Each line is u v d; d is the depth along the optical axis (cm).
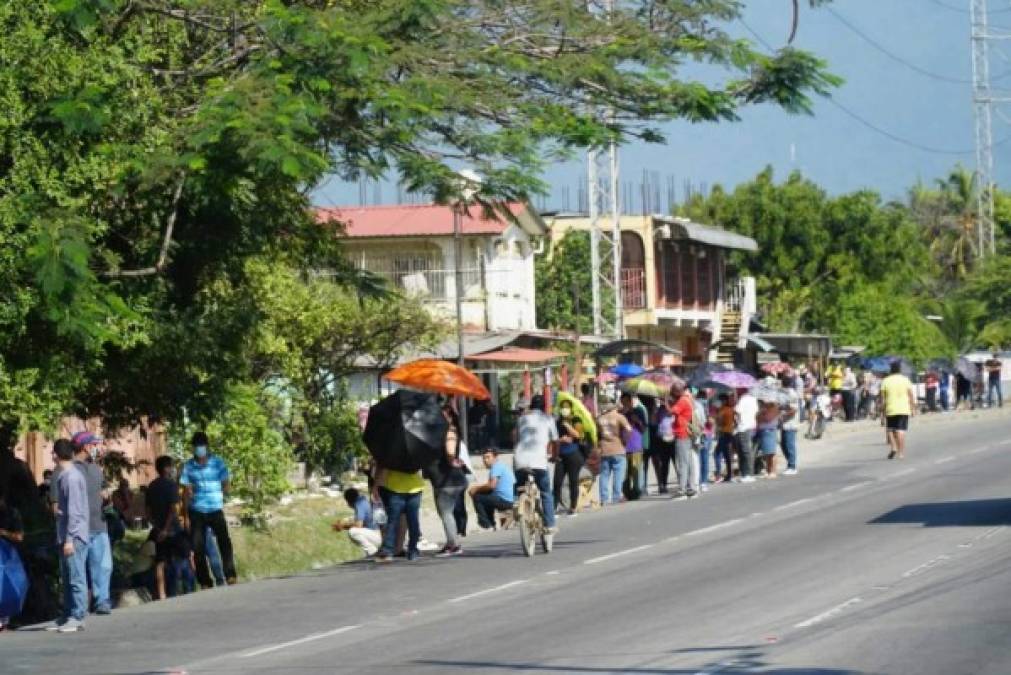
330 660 1627
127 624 2108
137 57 2438
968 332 10700
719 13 2628
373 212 6562
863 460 4909
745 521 3128
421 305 4791
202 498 2744
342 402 4453
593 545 2838
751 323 9119
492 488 3488
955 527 2697
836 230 9881
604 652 1566
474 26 2591
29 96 2286
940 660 1420
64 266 2209
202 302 2958
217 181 2355
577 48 2616
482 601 2108
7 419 2348
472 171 2559
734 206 9925
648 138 2702
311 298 4266
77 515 2097
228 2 2484
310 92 2353
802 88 2648
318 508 3716
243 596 2392
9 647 1922
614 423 3897
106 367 2748
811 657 1458
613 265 6988
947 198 13575
